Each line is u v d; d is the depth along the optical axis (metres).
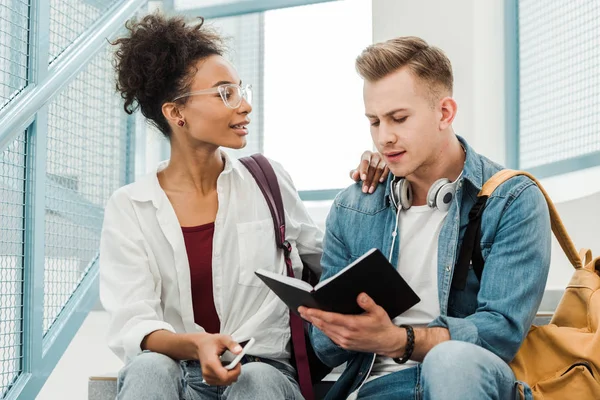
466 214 1.61
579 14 2.73
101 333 3.05
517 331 1.45
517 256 1.50
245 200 1.88
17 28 2.22
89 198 2.65
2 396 2.10
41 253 2.24
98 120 2.73
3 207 2.15
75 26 2.61
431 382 1.27
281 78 3.64
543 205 1.56
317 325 1.42
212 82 1.83
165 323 1.65
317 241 2.00
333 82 3.56
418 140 1.54
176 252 1.80
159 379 1.45
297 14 3.64
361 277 1.32
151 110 1.91
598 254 2.49
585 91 2.69
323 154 3.54
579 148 2.73
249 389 1.49
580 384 1.48
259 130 3.65
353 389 1.62
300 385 1.79
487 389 1.27
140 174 3.29
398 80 1.53
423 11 2.88
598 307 1.58
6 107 2.11
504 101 3.00
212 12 3.75
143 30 1.90
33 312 2.19
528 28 3.01
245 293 1.83
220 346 1.48
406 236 1.66
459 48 2.88
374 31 2.92
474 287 1.58
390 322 1.39
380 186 1.75
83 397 3.04
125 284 1.76
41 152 2.26
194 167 1.88
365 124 3.49
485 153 2.90
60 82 2.30
